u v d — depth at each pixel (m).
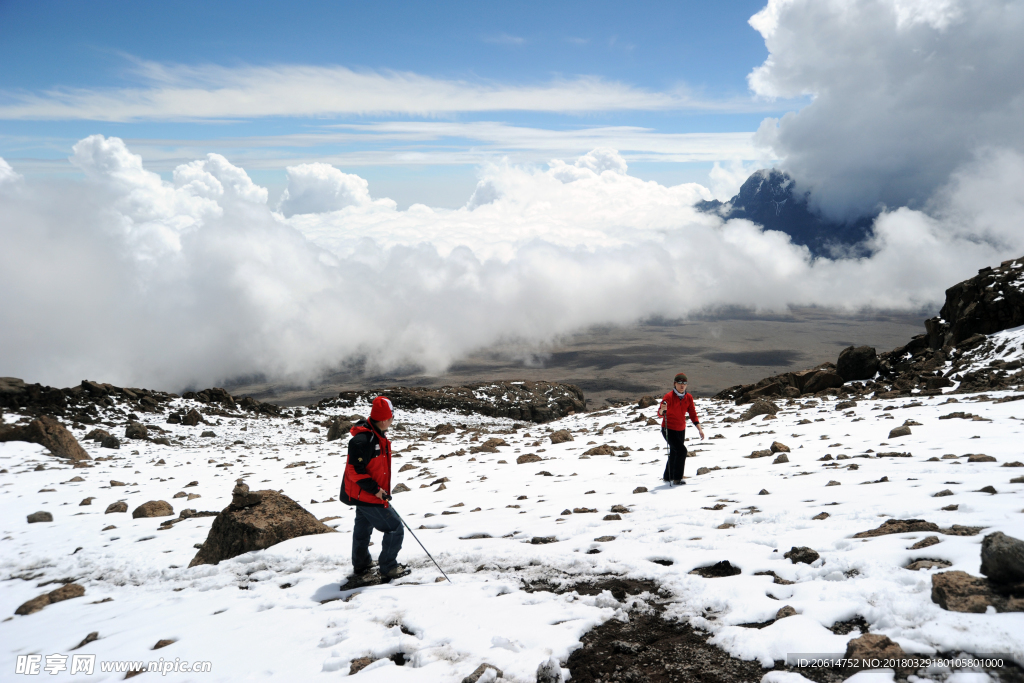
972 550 4.30
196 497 13.87
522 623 4.42
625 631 4.23
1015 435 11.19
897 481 7.69
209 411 42.25
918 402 20.94
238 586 6.52
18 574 8.35
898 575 4.16
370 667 3.95
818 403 27.00
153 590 6.82
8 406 33.31
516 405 60.66
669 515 7.39
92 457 24.67
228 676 4.10
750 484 8.96
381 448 6.28
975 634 3.18
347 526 8.95
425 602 5.11
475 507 9.85
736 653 3.66
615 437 20.92
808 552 4.88
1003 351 29.66
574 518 7.88
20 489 15.84
